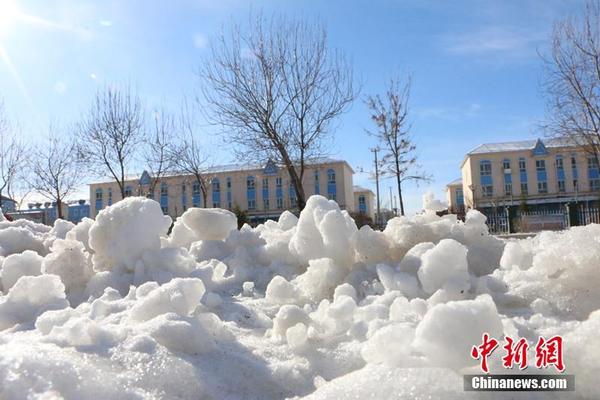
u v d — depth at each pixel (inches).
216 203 2000.5
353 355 81.9
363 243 139.0
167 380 69.7
